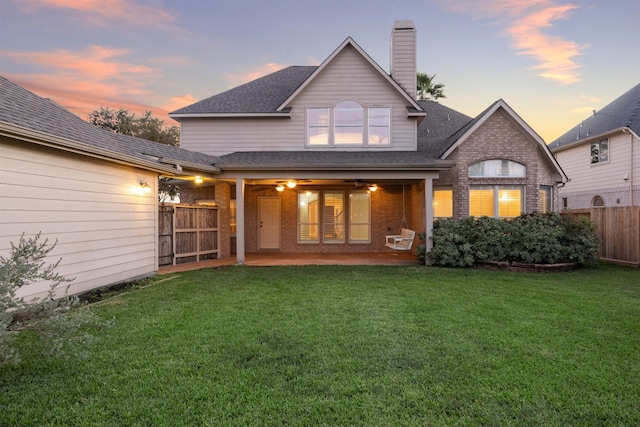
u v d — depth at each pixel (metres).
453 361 3.50
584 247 9.39
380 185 13.80
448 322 4.76
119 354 3.67
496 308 5.46
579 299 6.01
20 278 3.12
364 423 2.49
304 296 6.32
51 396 2.84
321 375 3.21
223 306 5.62
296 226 13.95
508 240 9.53
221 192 12.36
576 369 3.32
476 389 2.95
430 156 11.64
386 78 12.28
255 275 8.61
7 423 2.48
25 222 5.35
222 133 12.80
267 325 4.64
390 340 4.08
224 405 2.72
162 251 10.20
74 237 6.34
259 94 13.84
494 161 11.77
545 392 2.90
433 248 10.07
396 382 3.07
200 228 11.55
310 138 12.62
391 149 12.47
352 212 13.98
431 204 10.27
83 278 6.55
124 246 7.76
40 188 5.62
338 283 7.55
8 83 7.20
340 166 9.88
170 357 3.60
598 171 17.16
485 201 11.77
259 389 2.96
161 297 6.28
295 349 3.81
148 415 2.58
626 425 2.49
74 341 3.26
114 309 5.45
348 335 4.25
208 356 3.63
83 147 6.08
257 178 10.34
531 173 11.69
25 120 5.50
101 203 7.06
